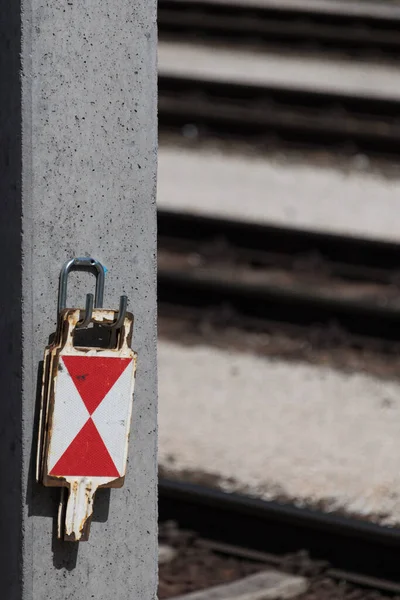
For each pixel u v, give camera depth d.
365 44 25.67
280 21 26.67
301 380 13.04
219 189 18.36
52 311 6.02
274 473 10.64
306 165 19.81
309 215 17.38
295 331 14.41
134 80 6.13
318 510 9.88
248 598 8.53
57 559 6.12
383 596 8.84
